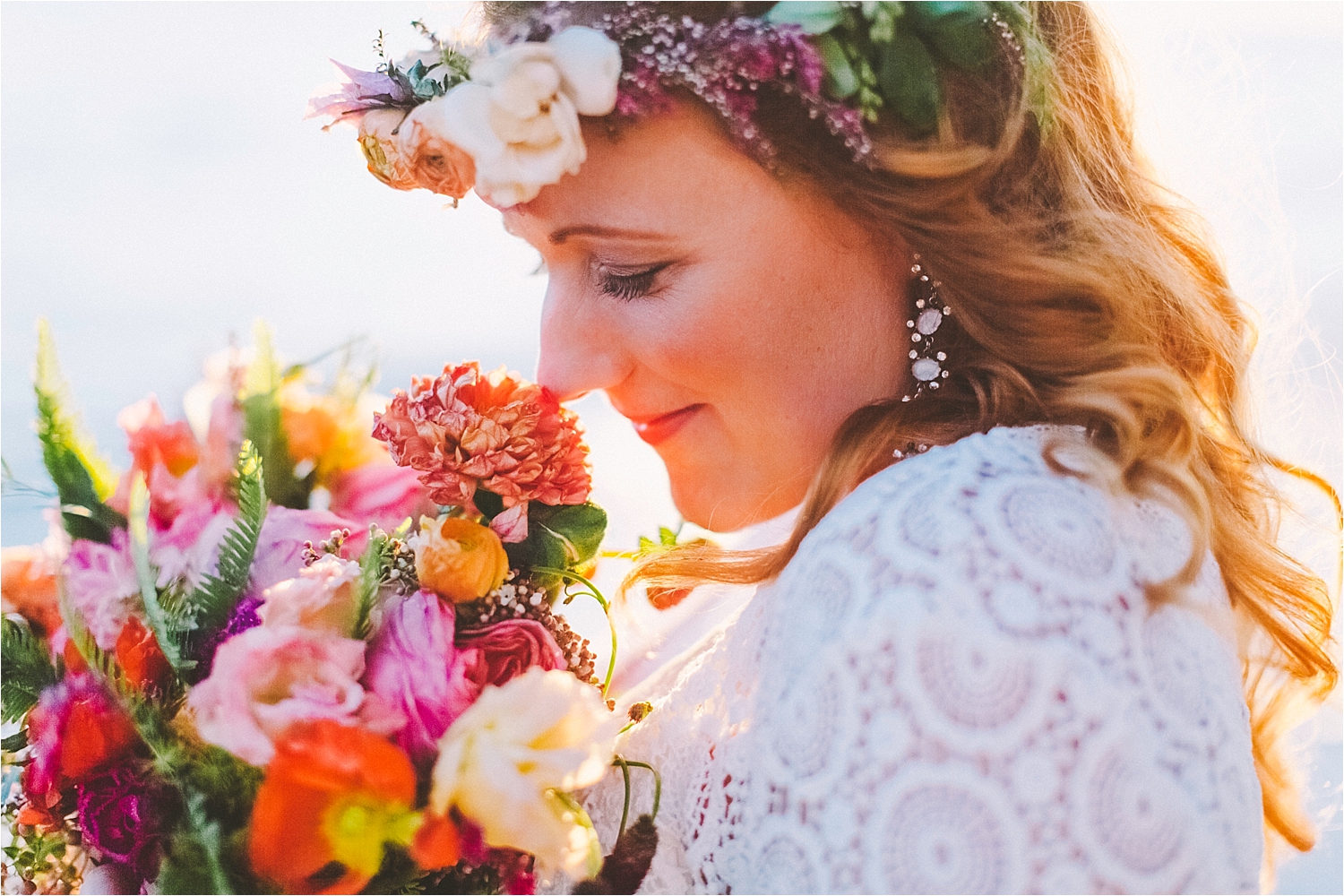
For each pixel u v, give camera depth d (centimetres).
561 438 118
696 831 106
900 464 102
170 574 115
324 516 123
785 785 90
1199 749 90
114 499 123
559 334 119
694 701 117
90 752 110
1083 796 83
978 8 112
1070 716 85
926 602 87
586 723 99
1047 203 121
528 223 117
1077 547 92
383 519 131
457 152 116
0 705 120
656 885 108
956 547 90
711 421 119
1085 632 88
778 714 93
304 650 100
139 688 108
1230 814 91
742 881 94
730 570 137
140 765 108
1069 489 97
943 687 85
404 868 101
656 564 144
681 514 126
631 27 107
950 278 114
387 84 121
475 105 106
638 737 119
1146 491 105
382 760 96
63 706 112
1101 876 83
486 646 109
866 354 115
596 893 108
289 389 135
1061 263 114
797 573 99
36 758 115
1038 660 85
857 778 85
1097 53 133
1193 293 132
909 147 109
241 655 98
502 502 119
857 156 108
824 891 85
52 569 125
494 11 120
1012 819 82
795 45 105
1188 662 95
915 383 117
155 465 123
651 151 108
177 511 122
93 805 107
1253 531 135
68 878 120
